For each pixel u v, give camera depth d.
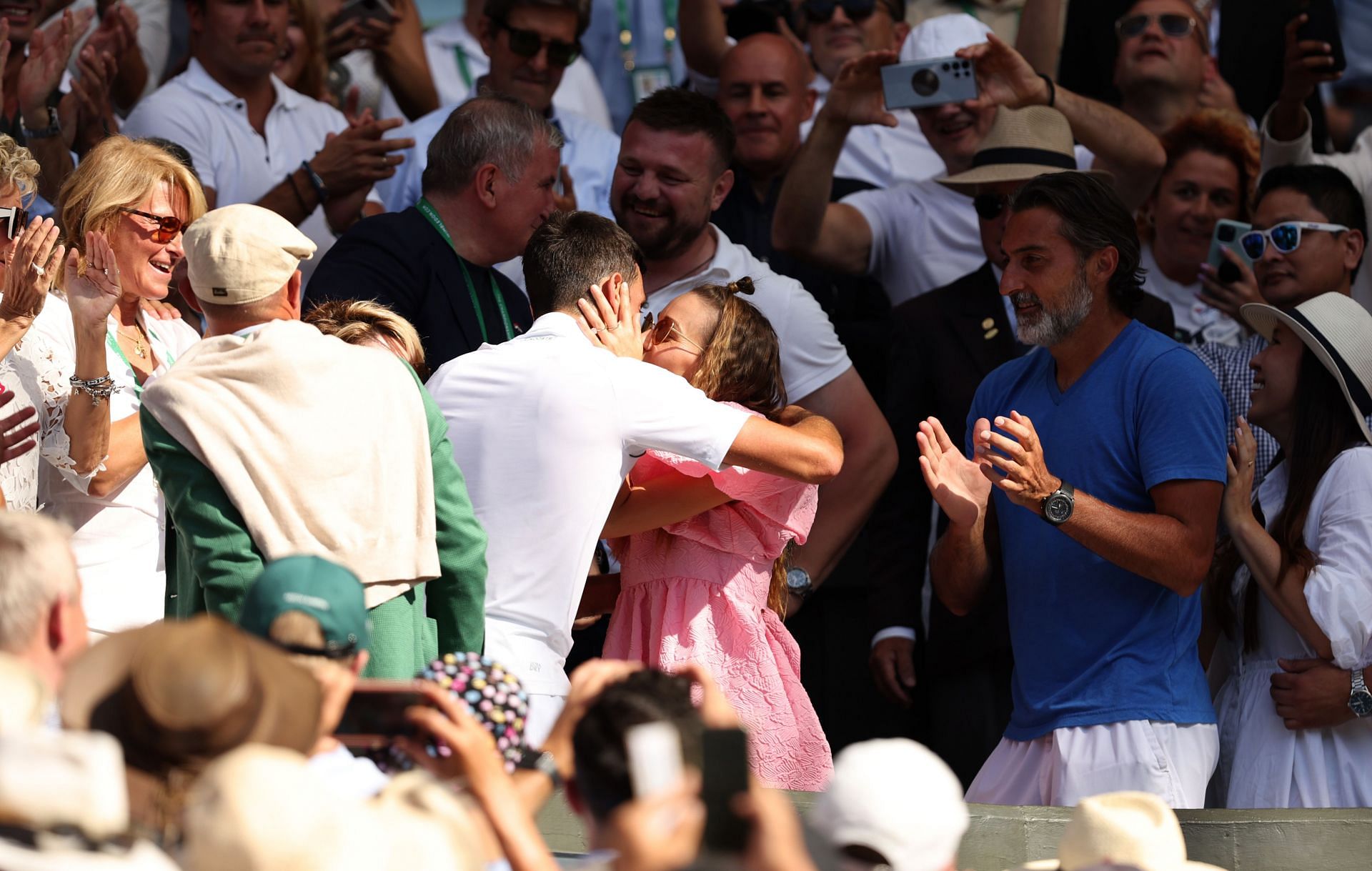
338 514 11.84
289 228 12.82
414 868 7.44
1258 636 17.08
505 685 9.42
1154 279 23.66
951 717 19.81
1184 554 15.05
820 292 22.94
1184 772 15.30
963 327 20.80
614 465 13.51
